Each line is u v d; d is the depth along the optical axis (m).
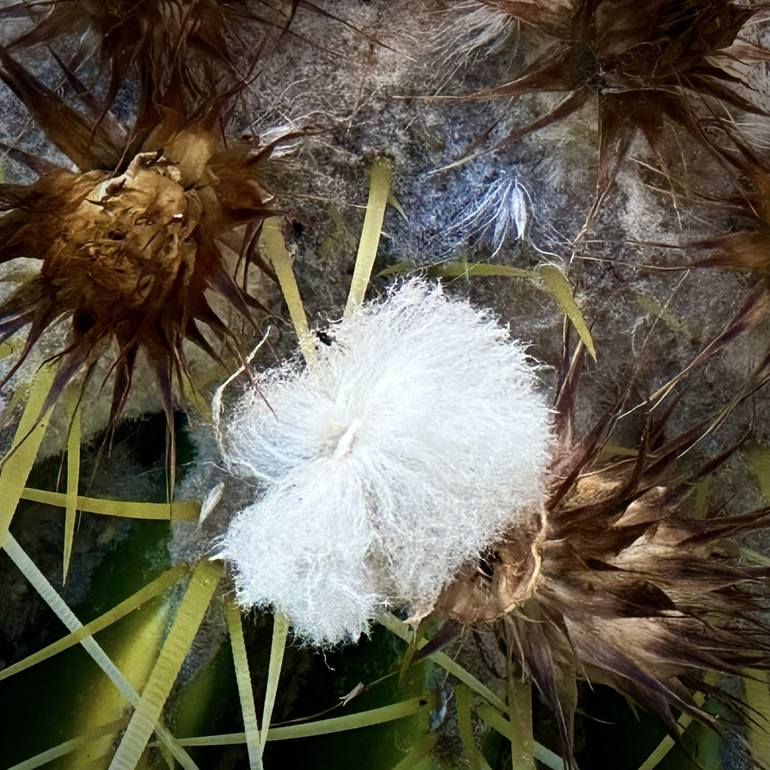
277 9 0.18
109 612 0.17
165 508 0.18
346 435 0.15
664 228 0.18
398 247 0.19
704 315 0.19
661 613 0.15
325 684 0.19
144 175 0.15
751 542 0.19
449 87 0.18
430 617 0.17
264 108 0.18
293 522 0.15
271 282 0.18
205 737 0.18
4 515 0.17
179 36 0.16
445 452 0.15
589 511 0.15
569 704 0.16
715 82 0.17
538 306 0.19
